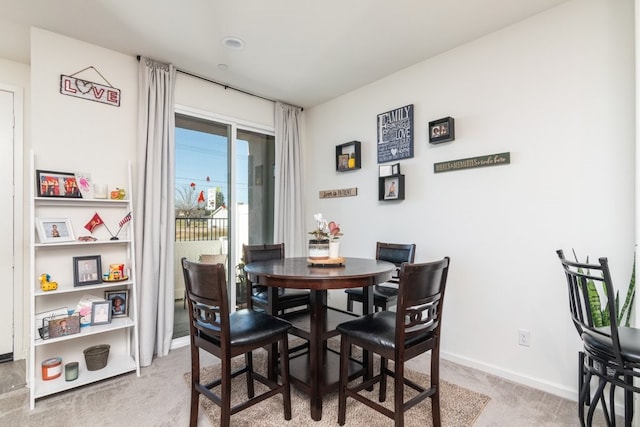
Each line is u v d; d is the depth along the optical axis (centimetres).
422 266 156
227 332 159
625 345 133
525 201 233
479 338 255
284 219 388
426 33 252
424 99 294
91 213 259
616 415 191
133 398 214
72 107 253
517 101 237
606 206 200
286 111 397
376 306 268
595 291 193
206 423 186
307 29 246
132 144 282
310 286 178
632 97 192
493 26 243
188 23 238
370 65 304
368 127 344
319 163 401
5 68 287
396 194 310
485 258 253
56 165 245
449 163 273
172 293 293
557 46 220
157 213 284
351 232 359
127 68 282
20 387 230
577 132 211
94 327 238
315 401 187
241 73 319
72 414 196
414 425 182
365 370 214
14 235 287
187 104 318
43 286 224
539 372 225
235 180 357
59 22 235
